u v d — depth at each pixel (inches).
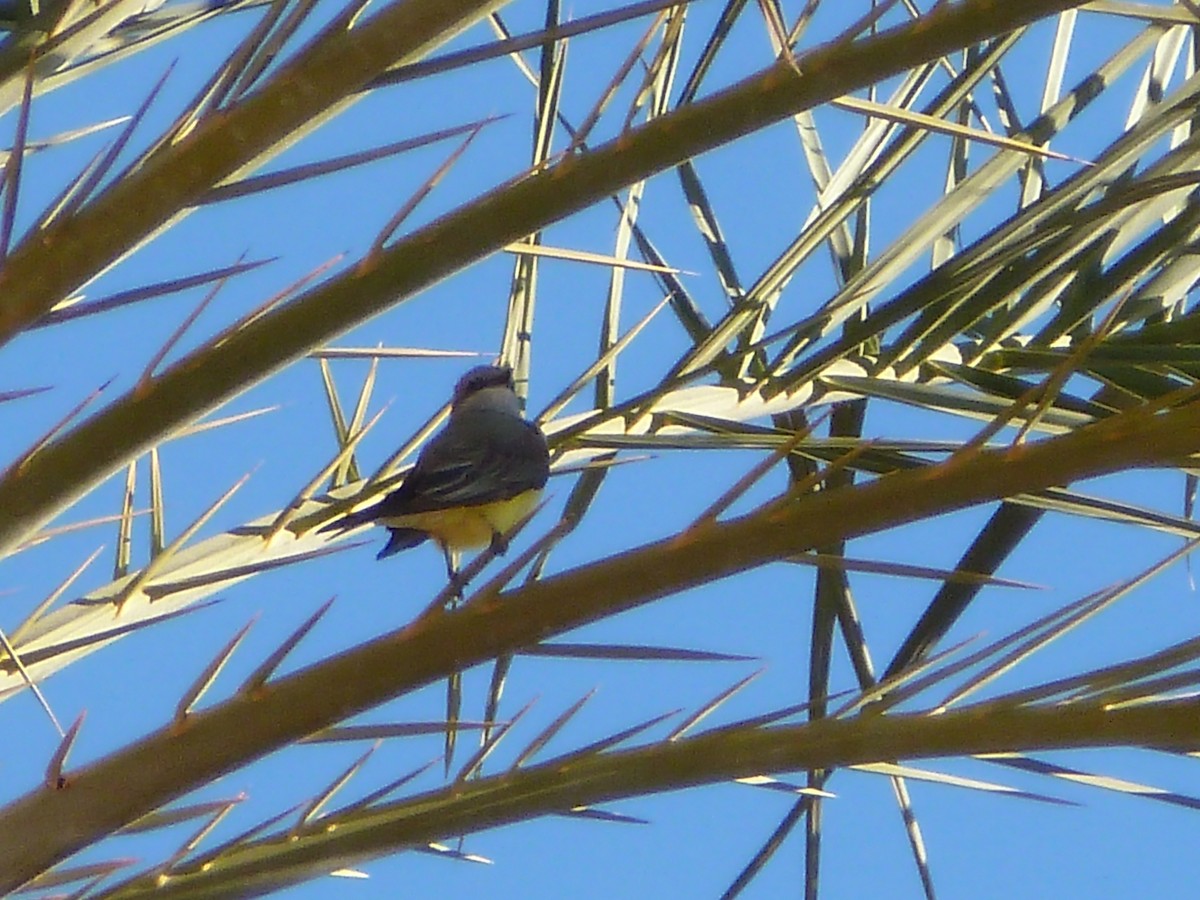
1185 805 236.1
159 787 214.7
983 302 302.8
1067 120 321.4
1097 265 315.9
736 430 304.8
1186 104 284.2
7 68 267.1
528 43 221.9
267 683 215.9
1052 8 210.1
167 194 222.2
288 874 239.6
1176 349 280.7
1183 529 258.7
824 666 313.9
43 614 286.4
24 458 221.0
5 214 224.8
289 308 221.0
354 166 227.6
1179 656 217.8
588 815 246.5
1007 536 303.9
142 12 289.0
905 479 207.3
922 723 227.0
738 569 209.9
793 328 305.3
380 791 249.1
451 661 213.8
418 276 221.6
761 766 232.5
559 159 228.7
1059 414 287.6
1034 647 233.1
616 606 212.4
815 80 216.7
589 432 331.9
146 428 220.4
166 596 294.7
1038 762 236.8
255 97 221.0
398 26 218.5
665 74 314.8
